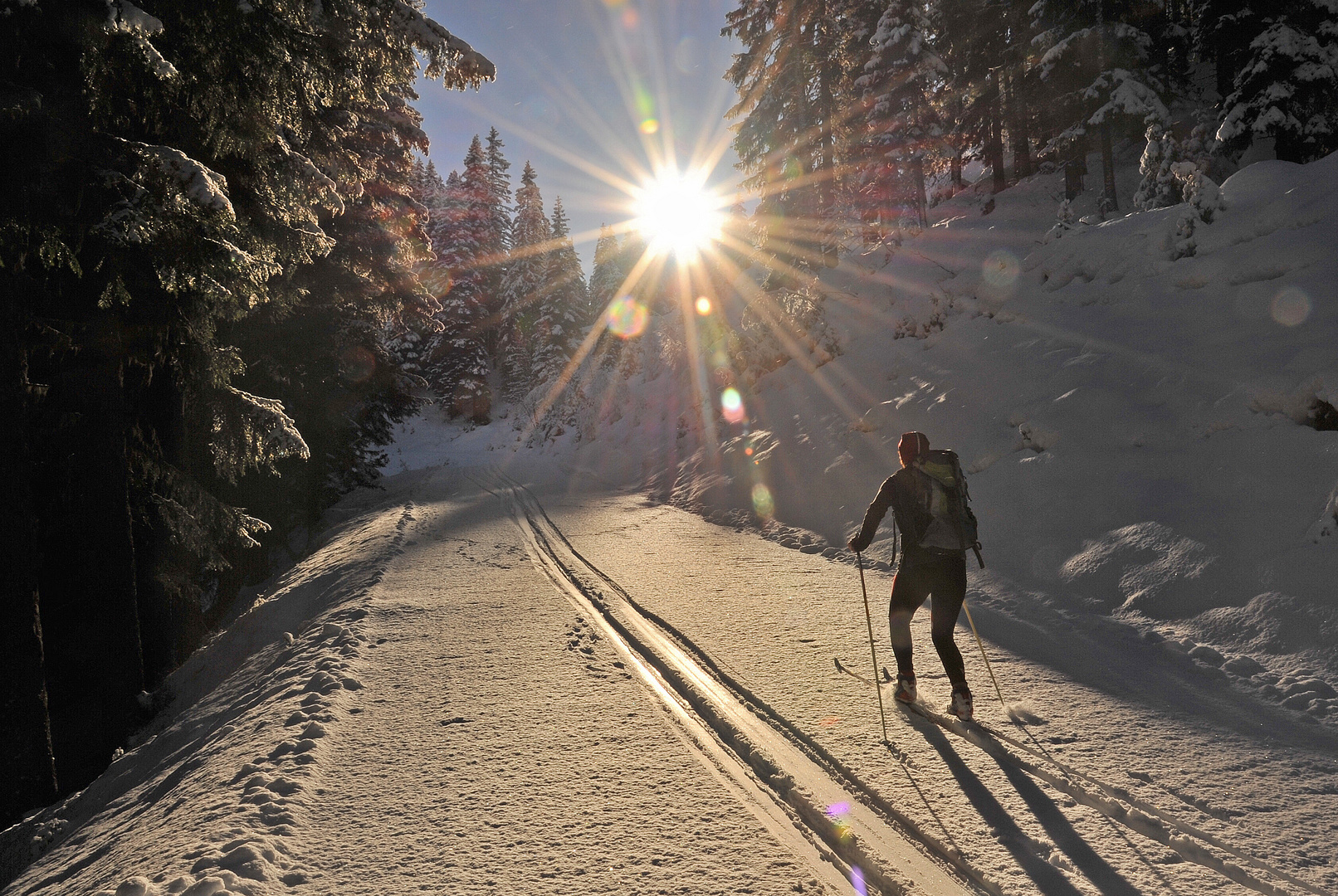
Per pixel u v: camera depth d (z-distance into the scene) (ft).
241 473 33.83
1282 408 22.91
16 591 21.50
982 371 37.60
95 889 10.60
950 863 9.90
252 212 29.76
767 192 89.76
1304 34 58.90
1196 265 33.40
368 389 62.28
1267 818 10.56
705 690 16.61
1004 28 100.78
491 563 32.65
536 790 12.25
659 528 39.78
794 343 65.05
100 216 21.29
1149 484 24.07
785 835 10.77
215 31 22.33
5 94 18.37
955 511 14.74
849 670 17.46
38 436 25.02
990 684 16.22
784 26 85.20
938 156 89.40
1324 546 18.12
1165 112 71.77
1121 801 11.11
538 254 186.19
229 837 10.59
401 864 10.10
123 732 25.04
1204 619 18.49
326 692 16.90
